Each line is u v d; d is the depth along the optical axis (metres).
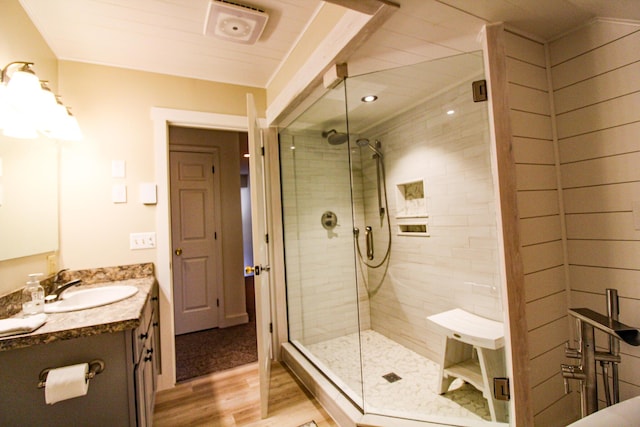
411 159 2.39
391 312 2.65
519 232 1.31
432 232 2.25
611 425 0.88
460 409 1.68
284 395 1.99
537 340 1.40
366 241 2.88
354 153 2.84
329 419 1.74
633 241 1.28
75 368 1.02
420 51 1.56
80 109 2.02
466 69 1.67
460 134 1.95
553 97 1.52
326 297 2.70
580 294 1.46
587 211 1.42
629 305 1.30
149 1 1.54
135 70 2.19
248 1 1.57
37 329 1.02
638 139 1.26
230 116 2.48
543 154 1.48
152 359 1.76
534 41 1.50
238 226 3.54
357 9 1.19
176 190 3.27
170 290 2.18
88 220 1.99
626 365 1.31
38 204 1.64
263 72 2.36
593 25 1.38
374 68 1.72
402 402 1.76
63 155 1.94
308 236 2.68
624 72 1.29
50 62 1.87
